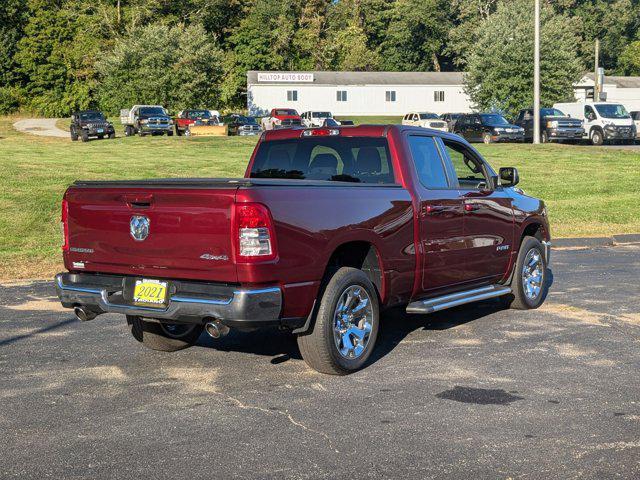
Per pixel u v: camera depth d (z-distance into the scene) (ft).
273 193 18.10
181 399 18.01
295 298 18.52
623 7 328.08
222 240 17.75
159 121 146.61
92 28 256.52
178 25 249.96
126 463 14.12
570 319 26.78
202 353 22.45
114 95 203.51
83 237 20.25
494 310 28.48
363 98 239.91
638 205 60.80
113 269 19.77
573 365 20.80
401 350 22.65
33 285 33.53
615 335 24.34
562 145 112.06
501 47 184.03
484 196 25.71
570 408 17.15
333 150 23.41
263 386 19.04
